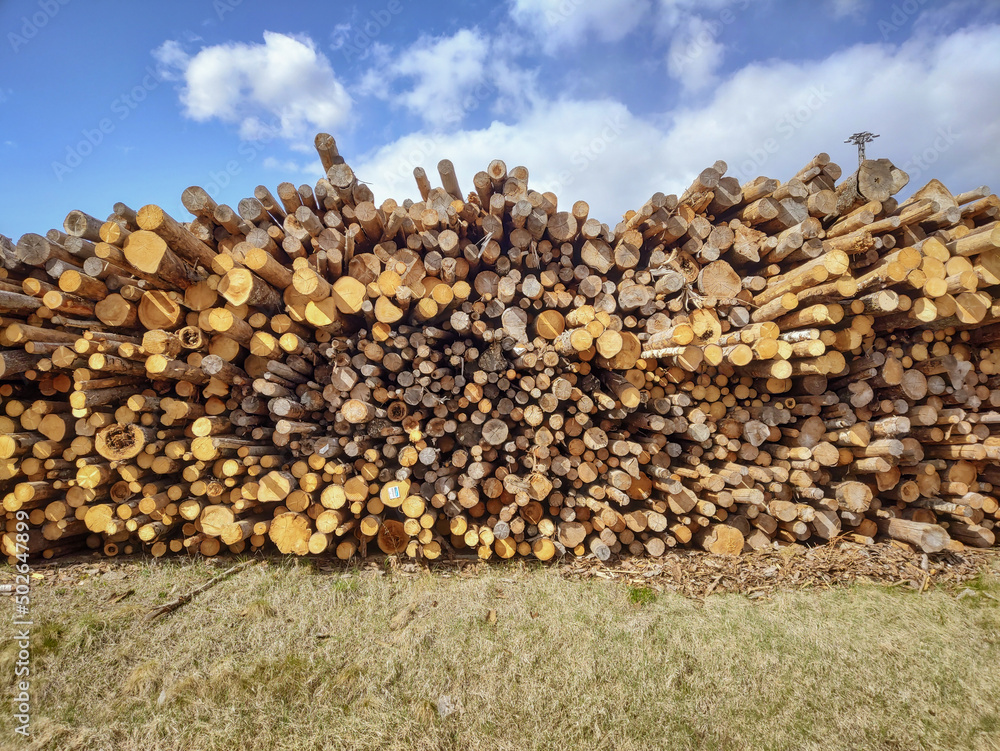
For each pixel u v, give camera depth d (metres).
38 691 3.24
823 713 3.23
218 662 3.49
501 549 4.71
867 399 4.84
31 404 4.54
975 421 4.93
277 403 4.45
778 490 4.89
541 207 5.07
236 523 4.55
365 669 3.45
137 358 4.35
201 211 4.67
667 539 4.87
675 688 3.37
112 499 4.58
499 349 4.84
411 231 5.18
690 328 4.16
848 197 5.21
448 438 5.08
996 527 5.23
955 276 4.46
